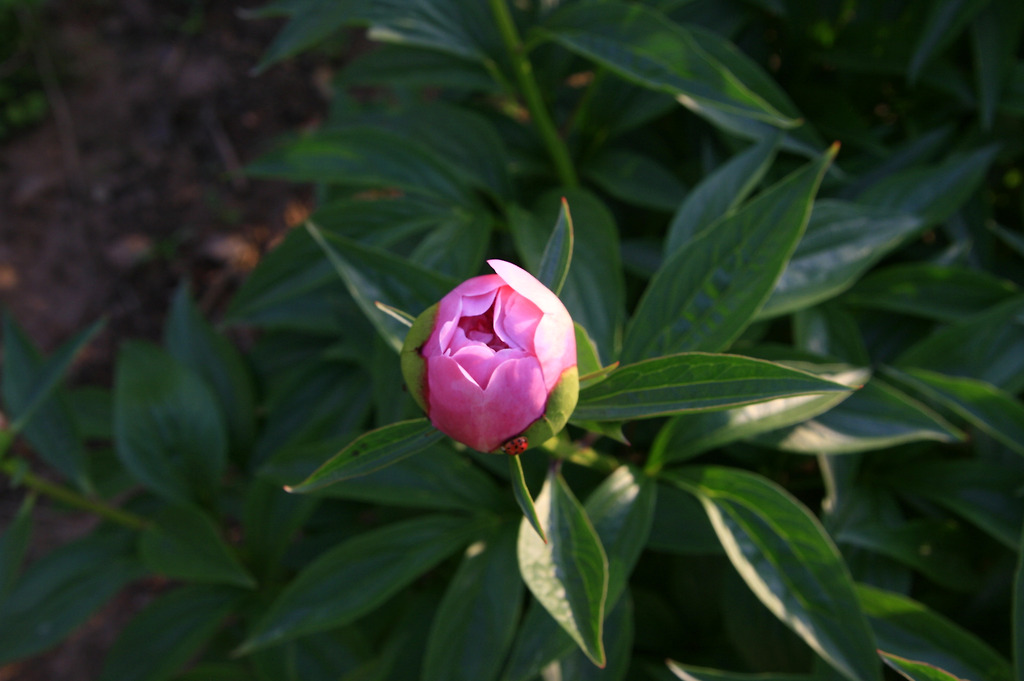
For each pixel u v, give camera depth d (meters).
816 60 0.64
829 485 0.53
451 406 0.38
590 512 0.47
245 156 1.33
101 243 1.30
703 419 0.48
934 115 0.66
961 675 0.47
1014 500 0.53
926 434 0.49
